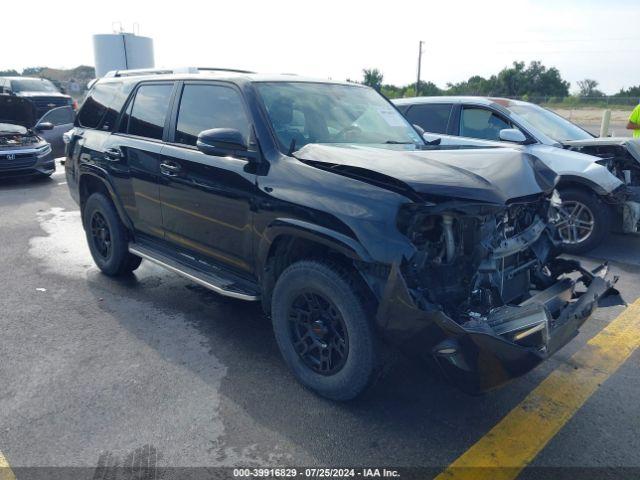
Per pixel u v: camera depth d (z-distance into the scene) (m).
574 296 3.44
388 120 4.33
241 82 3.83
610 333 4.20
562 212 6.22
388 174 2.84
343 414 3.11
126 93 4.97
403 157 3.10
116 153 4.75
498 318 2.79
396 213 2.74
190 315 4.46
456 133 7.32
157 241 4.63
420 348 2.73
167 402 3.21
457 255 2.84
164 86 4.53
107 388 3.36
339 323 3.09
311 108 3.90
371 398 3.27
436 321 2.58
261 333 4.14
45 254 6.09
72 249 6.30
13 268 5.61
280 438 2.90
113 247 5.05
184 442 2.86
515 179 3.05
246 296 3.59
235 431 2.95
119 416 3.07
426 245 2.81
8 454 2.75
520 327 2.67
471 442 2.88
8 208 8.46
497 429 3.00
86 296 4.86
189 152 4.02
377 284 2.78
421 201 2.73
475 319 2.73
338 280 2.94
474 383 2.76
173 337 4.06
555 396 3.32
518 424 3.04
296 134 3.62
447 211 2.73
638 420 3.08
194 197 3.95
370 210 2.80
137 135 4.67
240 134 3.40
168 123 4.34
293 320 3.34
